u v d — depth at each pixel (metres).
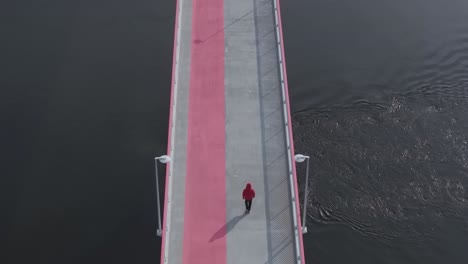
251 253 32.78
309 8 58.19
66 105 48.28
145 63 52.06
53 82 49.97
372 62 53.28
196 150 37.25
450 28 56.84
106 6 57.66
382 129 48.44
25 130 46.34
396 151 46.91
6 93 48.88
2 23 55.03
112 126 47.03
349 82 51.62
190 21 45.56
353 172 45.28
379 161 46.09
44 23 55.34
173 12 57.31
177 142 37.66
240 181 35.78
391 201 43.50
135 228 40.75
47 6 57.28
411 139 47.84
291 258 32.62
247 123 38.75
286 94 39.25
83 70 51.06
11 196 42.19
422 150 47.03
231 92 40.53
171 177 35.69
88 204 41.91
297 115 49.06
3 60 51.47
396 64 53.19
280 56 42.38
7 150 44.97
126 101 48.88
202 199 34.97
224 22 45.59
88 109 48.09
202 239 33.28
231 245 33.06
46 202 41.88
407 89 51.41
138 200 42.31
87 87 49.72
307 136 47.69
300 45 54.44
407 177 45.09
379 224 42.03
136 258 39.16
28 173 43.56
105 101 48.78
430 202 43.53
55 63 51.59
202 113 39.22
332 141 47.38
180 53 43.00
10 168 43.81
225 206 34.69
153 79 50.72
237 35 44.56
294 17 57.09
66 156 44.75
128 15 56.75
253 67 42.22
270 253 32.81
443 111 49.97
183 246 33.06
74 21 55.72
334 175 44.94
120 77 50.69
